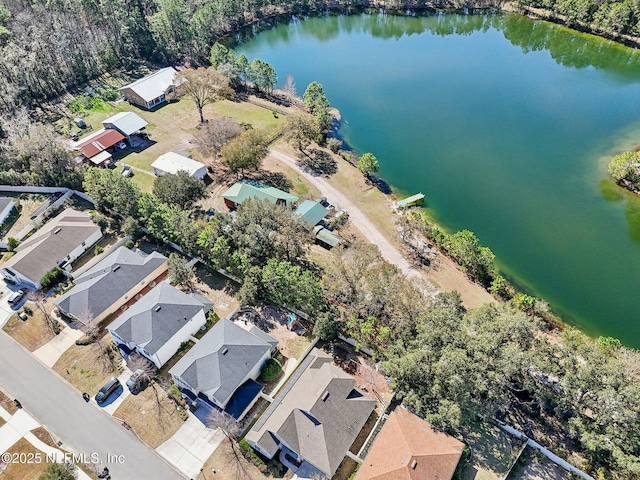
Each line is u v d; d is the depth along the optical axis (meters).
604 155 114.25
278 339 69.25
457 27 190.00
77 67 132.12
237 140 99.88
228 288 77.31
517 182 106.88
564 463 55.44
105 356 66.31
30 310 72.69
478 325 60.28
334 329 66.62
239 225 79.06
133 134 117.56
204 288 77.25
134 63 147.75
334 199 100.31
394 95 140.88
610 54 162.12
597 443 51.53
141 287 75.44
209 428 58.41
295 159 111.88
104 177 89.19
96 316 69.38
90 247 84.06
